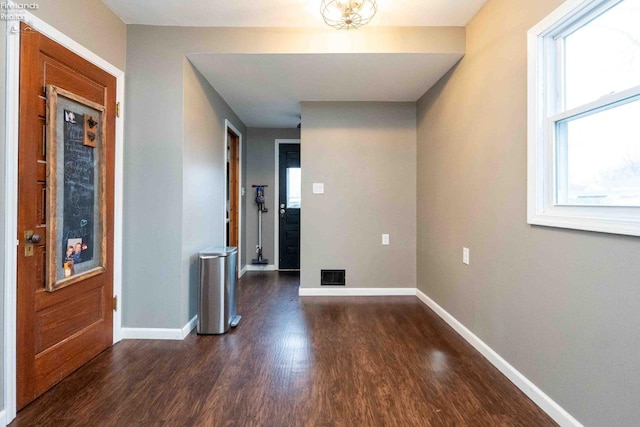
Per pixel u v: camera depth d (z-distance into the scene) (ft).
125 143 7.97
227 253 8.57
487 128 7.08
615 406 4.12
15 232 5.12
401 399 5.60
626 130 4.24
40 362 5.64
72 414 5.18
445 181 9.32
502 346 6.51
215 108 10.58
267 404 5.46
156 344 7.75
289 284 13.67
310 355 7.22
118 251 7.81
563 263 4.96
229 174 14.34
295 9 7.36
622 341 4.03
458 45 8.09
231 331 8.59
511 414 5.23
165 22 7.91
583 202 4.94
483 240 7.23
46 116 5.65
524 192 5.85
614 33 4.41
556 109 5.40
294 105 12.24
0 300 4.92
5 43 4.93
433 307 10.22
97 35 6.98
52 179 5.74
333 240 11.95
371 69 9.00
